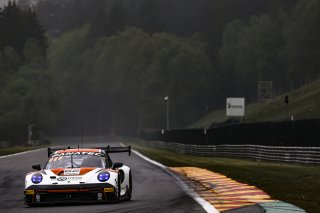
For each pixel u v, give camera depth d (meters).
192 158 114.19
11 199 43.69
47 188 36.47
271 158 96.50
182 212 32.41
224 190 46.16
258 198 39.72
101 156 40.34
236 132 114.75
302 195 41.16
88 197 36.62
